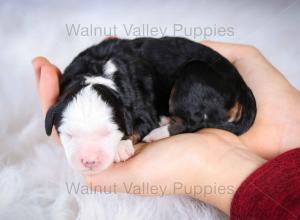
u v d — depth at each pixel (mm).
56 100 401
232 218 333
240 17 689
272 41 657
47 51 627
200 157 368
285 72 613
